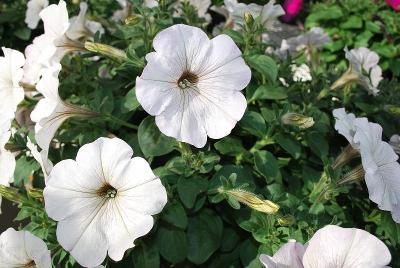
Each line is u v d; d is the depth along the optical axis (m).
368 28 1.00
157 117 0.34
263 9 0.46
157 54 0.34
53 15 0.43
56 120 0.39
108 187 0.34
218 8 0.57
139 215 0.32
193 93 0.36
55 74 0.37
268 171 0.39
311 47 0.64
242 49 0.47
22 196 0.38
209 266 0.39
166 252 0.37
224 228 0.40
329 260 0.30
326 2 1.08
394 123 0.49
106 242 0.33
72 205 0.33
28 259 0.35
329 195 0.38
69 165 0.33
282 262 0.30
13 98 0.41
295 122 0.39
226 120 0.35
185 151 0.38
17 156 0.43
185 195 0.36
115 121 0.41
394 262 0.41
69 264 0.37
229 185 0.36
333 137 0.47
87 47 0.40
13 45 0.95
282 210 0.37
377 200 0.34
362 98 0.50
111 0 0.87
